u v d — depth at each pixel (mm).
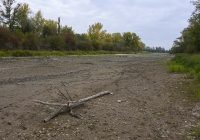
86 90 16625
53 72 25578
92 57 56406
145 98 14836
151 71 28656
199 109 12719
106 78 22281
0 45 54500
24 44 60656
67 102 12750
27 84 18234
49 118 11000
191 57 35844
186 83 19594
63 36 77812
